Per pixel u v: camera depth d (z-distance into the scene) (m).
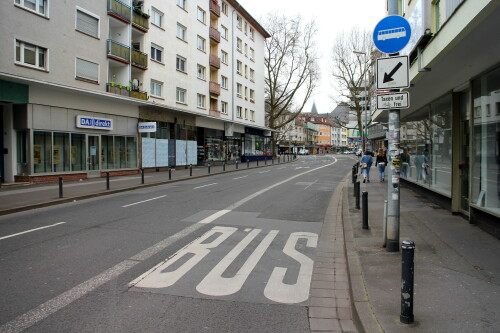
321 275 5.23
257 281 4.90
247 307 4.08
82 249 6.27
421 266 5.00
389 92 5.79
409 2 11.81
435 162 10.69
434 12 7.05
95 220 8.87
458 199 8.67
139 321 3.69
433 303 3.85
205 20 34.44
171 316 3.81
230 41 40.66
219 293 4.46
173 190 15.53
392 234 5.75
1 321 3.65
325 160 54.78
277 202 12.03
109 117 21.77
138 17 24.69
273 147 53.34
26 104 16.83
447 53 6.05
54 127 18.17
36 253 6.02
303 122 121.38
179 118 29.19
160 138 27.09
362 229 7.46
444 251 5.67
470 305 3.79
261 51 50.03
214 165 35.88
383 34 5.66
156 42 26.88
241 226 8.32
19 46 16.66
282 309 4.06
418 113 13.28
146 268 5.33
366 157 17.80
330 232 7.89
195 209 10.55
